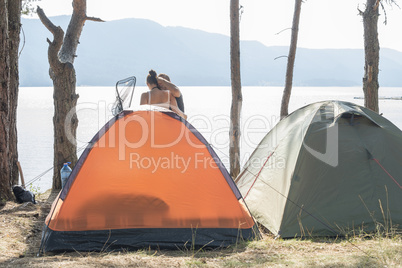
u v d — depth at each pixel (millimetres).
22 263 4137
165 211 5277
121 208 5227
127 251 4996
